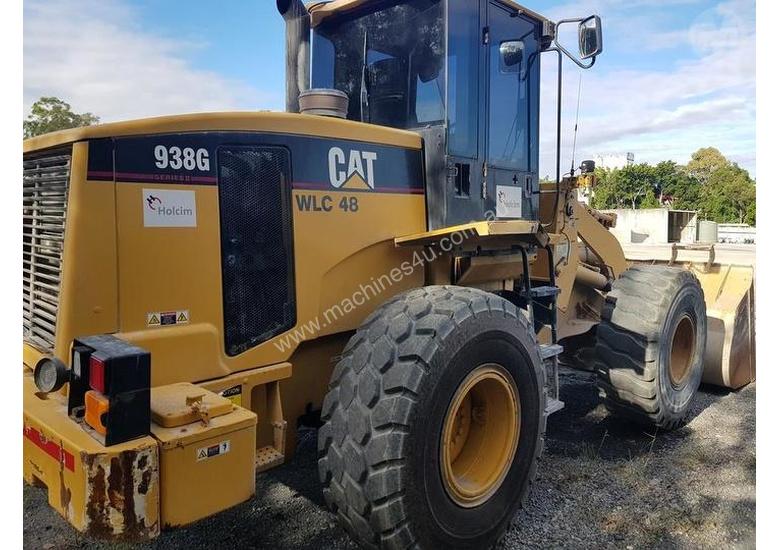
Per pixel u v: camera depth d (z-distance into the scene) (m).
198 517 1.87
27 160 2.32
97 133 2.02
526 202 3.79
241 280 2.39
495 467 2.62
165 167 2.17
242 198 2.38
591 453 3.71
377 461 2.12
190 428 1.87
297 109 3.29
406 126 3.24
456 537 2.37
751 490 3.25
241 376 2.36
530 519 2.93
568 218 4.33
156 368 2.15
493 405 2.67
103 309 2.04
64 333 2.00
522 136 3.72
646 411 3.85
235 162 2.36
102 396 1.76
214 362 2.31
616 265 5.12
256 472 2.41
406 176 3.02
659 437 4.03
